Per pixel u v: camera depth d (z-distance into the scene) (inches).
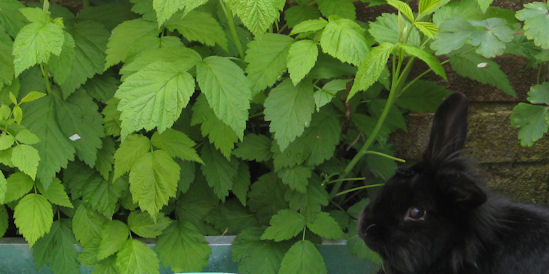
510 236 30.2
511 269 30.0
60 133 34.4
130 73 33.0
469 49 35.2
